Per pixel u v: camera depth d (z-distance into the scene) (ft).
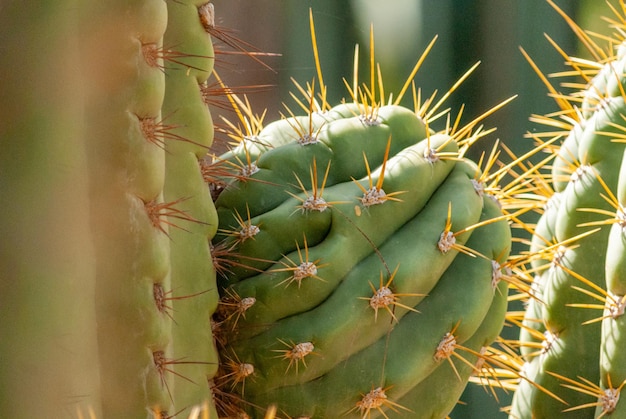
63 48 3.73
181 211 3.90
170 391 3.85
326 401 3.99
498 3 5.17
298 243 4.02
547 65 5.20
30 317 3.70
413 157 4.04
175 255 3.93
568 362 4.16
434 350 4.00
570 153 4.23
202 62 4.00
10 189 3.72
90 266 3.74
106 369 3.75
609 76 4.20
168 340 3.81
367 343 3.99
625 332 4.02
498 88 5.19
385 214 4.00
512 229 5.06
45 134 3.72
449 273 4.04
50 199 3.71
